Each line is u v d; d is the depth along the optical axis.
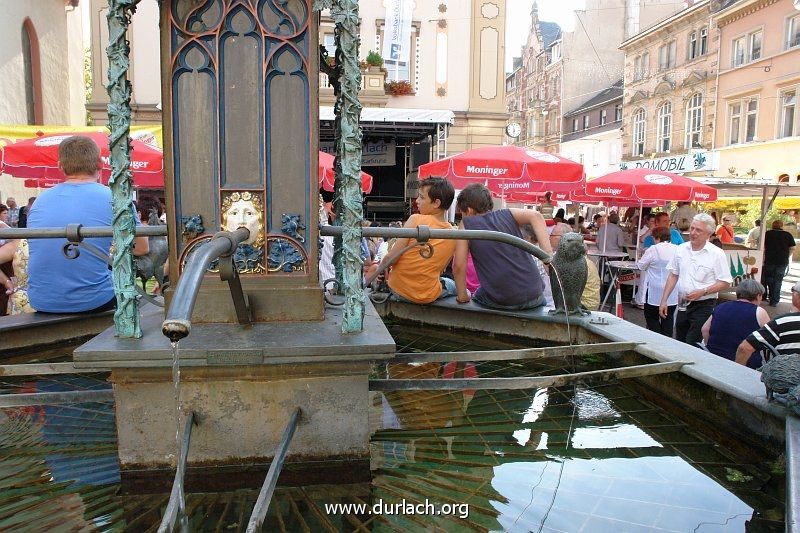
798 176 23.77
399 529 1.75
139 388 1.97
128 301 2.00
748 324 4.67
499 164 8.61
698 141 30.50
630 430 2.51
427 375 3.30
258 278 2.22
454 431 2.48
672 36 32.19
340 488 2.00
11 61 15.88
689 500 1.94
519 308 3.94
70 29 21.00
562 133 49.28
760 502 1.92
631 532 1.74
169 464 2.00
